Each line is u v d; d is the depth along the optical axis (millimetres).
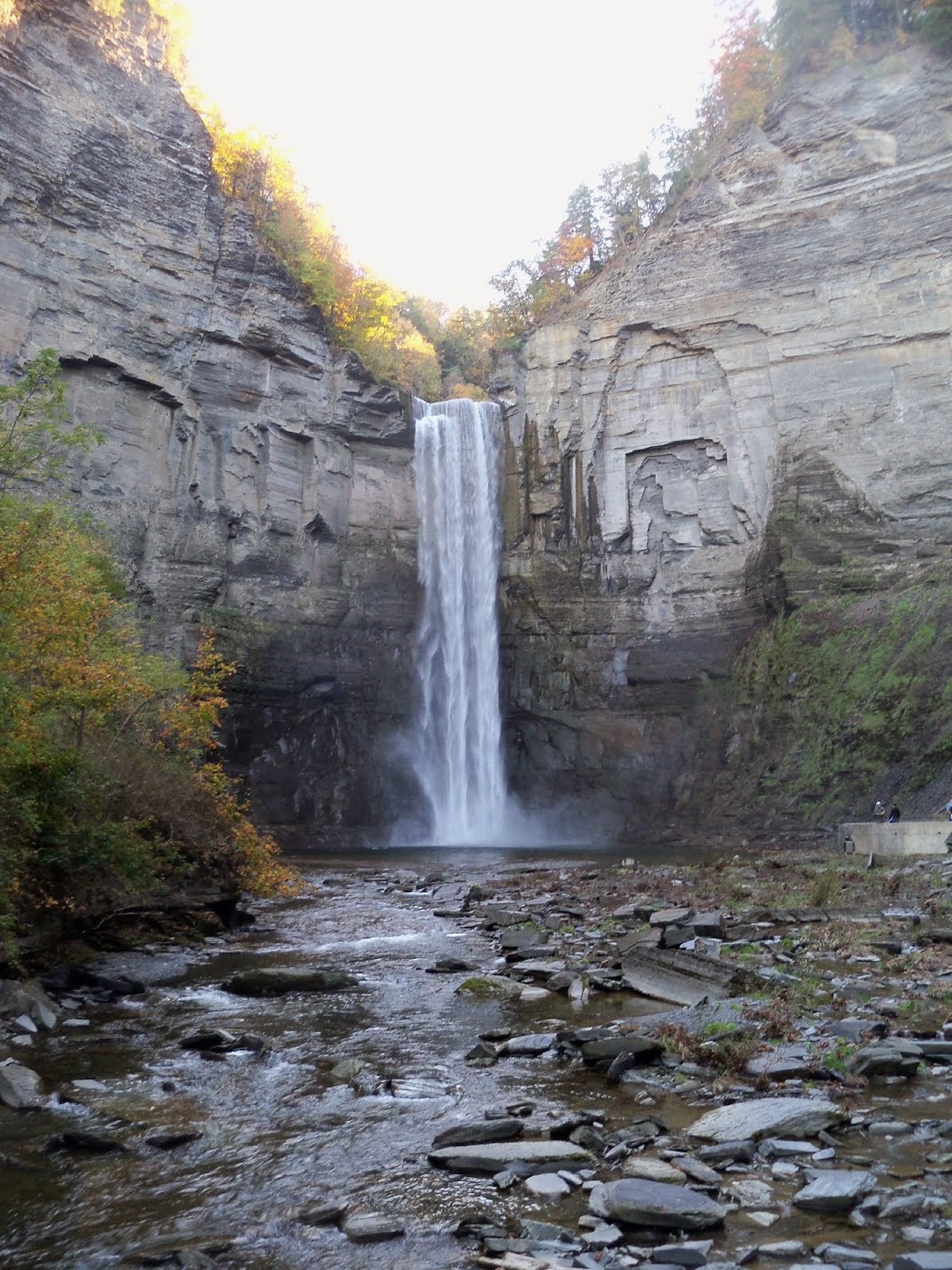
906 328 45562
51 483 38844
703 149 59094
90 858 13102
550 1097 7258
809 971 11156
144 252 44656
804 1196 5098
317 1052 8805
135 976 12391
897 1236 4719
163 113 46375
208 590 44500
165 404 44938
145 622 41438
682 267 51906
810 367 47594
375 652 49375
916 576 41531
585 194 66250
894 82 49375
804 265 48656
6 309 39406
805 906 16625
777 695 42812
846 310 47219
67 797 12891
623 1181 5312
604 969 12180
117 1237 4973
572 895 20688
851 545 44094
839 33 51875
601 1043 8195
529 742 51031
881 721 37344
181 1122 6785
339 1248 4855
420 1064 8367
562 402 53344
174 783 16797
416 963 13531
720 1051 7875
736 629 47438
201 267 46688
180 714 18391
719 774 43938
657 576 50188
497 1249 4766
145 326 44219
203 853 16531
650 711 48594
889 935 13297
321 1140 6453
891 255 46594
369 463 51406
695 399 50531
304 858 36906
